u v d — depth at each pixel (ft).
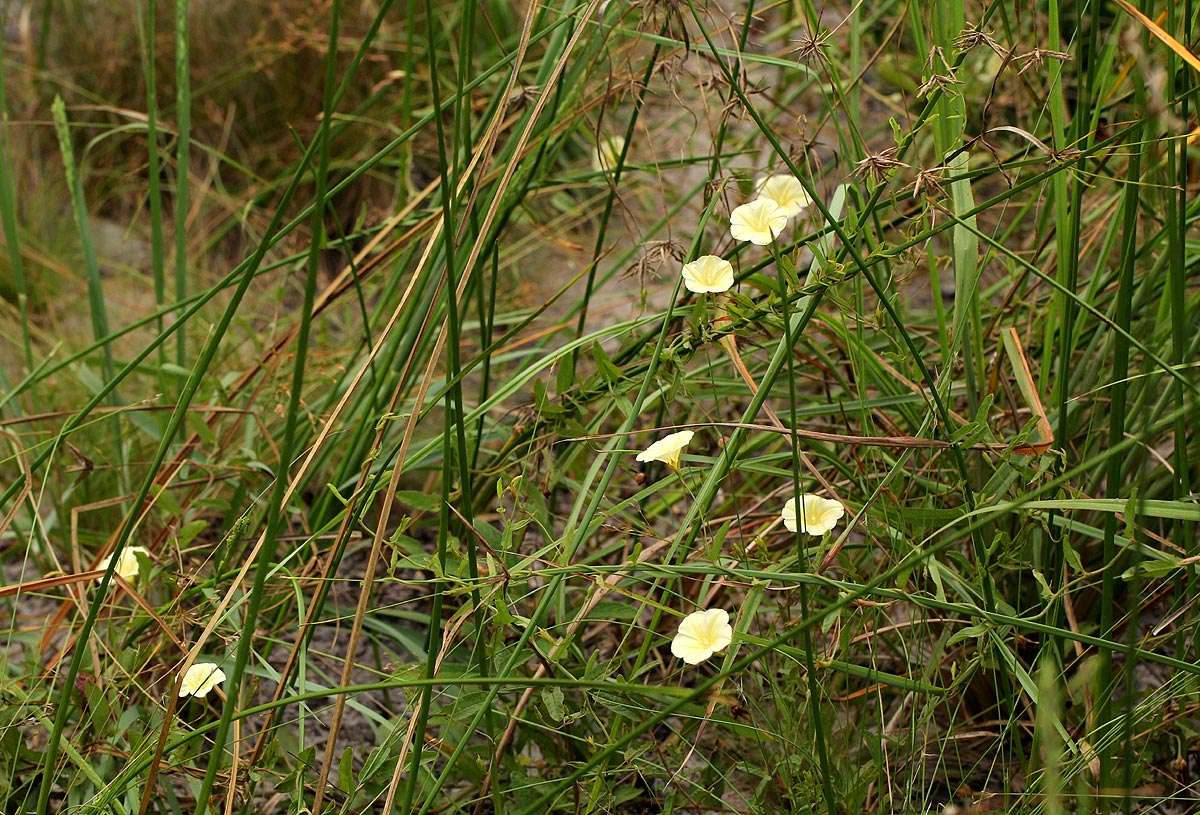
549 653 3.34
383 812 3.21
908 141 3.28
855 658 3.61
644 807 3.54
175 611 3.63
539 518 3.42
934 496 3.53
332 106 2.99
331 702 3.82
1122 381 3.29
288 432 3.07
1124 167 3.85
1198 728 3.40
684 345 3.37
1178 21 3.43
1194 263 3.66
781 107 3.91
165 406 3.90
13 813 3.51
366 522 4.03
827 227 3.34
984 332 3.88
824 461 3.80
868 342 3.85
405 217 4.15
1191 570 3.34
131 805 3.41
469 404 4.17
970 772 3.40
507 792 3.39
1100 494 3.66
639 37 3.56
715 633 3.19
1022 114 4.24
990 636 3.34
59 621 3.67
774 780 3.49
